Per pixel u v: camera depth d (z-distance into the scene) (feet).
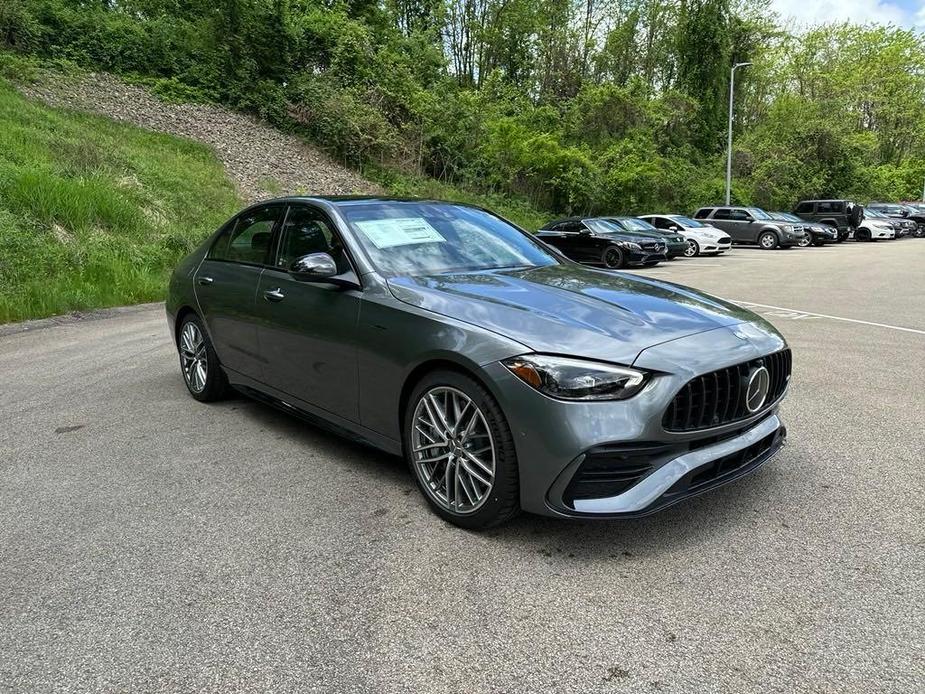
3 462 12.98
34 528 10.29
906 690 6.69
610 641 7.51
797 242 84.84
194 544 9.77
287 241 13.93
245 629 7.79
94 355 22.45
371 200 13.87
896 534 9.87
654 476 8.95
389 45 111.45
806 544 9.61
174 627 7.84
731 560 9.19
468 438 9.86
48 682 6.91
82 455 13.33
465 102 103.04
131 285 35.63
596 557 9.31
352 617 8.00
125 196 45.42
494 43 140.67
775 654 7.26
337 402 12.15
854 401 16.61
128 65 81.15
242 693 6.75
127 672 7.07
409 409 10.66
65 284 33.06
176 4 89.71
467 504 10.07
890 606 8.11
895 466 12.48
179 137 69.15
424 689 6.79
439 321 10.05
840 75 164.45
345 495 11.39
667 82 154.71
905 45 167.53
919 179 161.79
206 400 16.83
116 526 10.34
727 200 108.58
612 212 103.30
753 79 162.30
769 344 10.35
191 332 17.12
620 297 10.89
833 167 131.03
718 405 9.45
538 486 9.06
